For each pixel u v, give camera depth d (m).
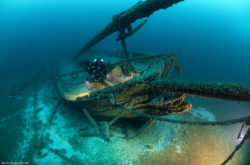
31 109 7.13
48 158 4.65
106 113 5.46
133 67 6.34
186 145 5.79
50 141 5.20
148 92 4.43
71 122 6.18
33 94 8.60
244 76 15.38
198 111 8.41
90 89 6.56
